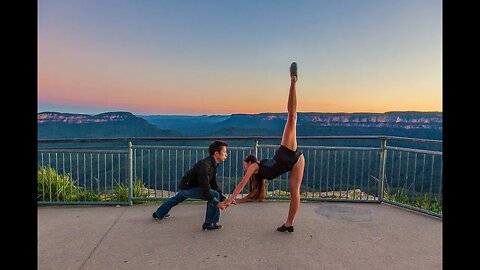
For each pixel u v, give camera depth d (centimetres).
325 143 545
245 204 521
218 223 427
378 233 393
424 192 479
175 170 528
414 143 488
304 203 529
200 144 533
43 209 490
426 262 316
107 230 398
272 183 555
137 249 341
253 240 368
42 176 515
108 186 527
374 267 305
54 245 351
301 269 300
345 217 455
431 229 407
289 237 378
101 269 297
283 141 392
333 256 327
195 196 420
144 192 547
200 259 319
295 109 387
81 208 496
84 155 519
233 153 534
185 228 407
